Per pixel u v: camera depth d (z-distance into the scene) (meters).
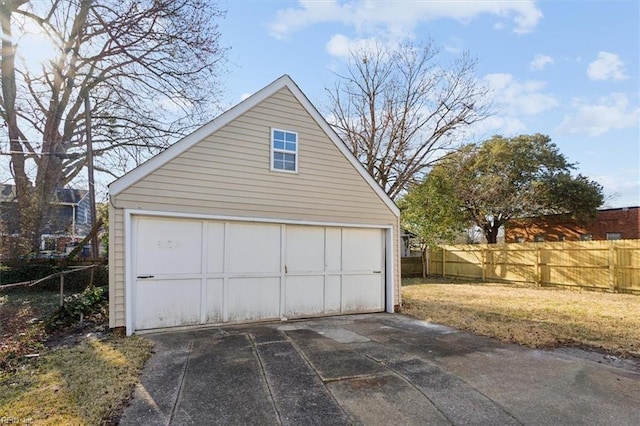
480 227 24.23
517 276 14.79
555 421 3.20
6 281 11.20
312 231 7.99
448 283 15.36
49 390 3.76
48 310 8.08
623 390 3.87
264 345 5.49
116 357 4.82
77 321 6.85
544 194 21.30
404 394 3.75
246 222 7.23
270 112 7.54
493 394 3.76
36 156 13.68
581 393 3.79
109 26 11.68
